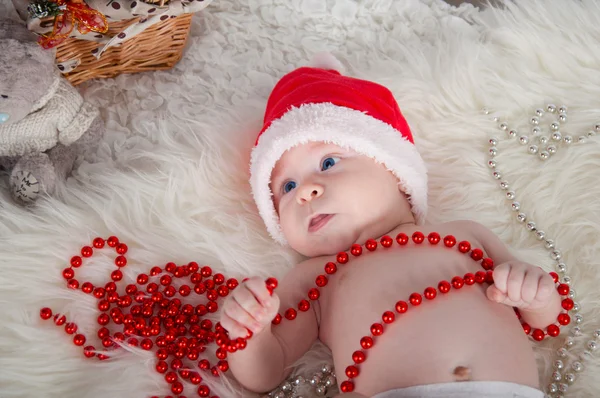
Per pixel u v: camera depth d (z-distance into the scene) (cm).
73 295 79
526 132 90
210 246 83
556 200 86
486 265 76
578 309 80
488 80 93
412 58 95
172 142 90
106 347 77
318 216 78
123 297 79
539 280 68
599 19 95
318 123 79
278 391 75
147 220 84
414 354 70
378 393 69
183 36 98
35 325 77
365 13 106
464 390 67
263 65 101
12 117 81
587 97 91
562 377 77
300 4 106
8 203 84
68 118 88
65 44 89
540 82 92
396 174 80
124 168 91
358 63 100
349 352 73
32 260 80
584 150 87
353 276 76
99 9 84
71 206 84
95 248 82
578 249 83
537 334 75
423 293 73
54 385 75
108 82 98
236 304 68
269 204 82
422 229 80
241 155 89
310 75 85
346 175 78
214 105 96
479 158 89
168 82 99
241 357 72
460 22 102
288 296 78
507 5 99
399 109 88
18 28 82
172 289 80
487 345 69
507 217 86
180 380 75
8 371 74
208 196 86
